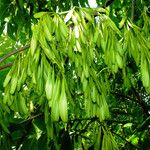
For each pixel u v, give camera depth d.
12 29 0.63
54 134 0.35
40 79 0.27
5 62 0.52
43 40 0.27
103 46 0.29
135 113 0.72
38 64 0.27
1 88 0.39
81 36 0.29
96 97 0.28
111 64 0.29
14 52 0.29
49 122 0.33
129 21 0.33
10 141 0.39
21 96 0.29
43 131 0.40
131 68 0.44
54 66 0.28
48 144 0.40
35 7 0.66
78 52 0.28
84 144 0.44
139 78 0.65
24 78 0.28
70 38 0.29
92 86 0.28
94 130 0.37
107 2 0.40
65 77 0.28
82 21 0.29
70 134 0.44
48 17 0.29
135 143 0.64
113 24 0.30
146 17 0.36
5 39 0.72
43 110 0.33
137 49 0.31
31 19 0.63
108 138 0.35
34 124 0.40
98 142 0.35
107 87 0.35
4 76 0.39
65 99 0.26
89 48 0.29
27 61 0.28
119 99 0.77
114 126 0.64
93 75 0.28
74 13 0.30
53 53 0.27
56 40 0.29
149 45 0.31
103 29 0.30
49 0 0.63
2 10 0.60
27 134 0.40
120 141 0.72
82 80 0.28
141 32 0.32
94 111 0.28
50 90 0.26
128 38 0.31
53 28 0.29
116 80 0.58
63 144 0.43
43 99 0.31
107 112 0.28
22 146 0.40
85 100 0.28
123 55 0.31
